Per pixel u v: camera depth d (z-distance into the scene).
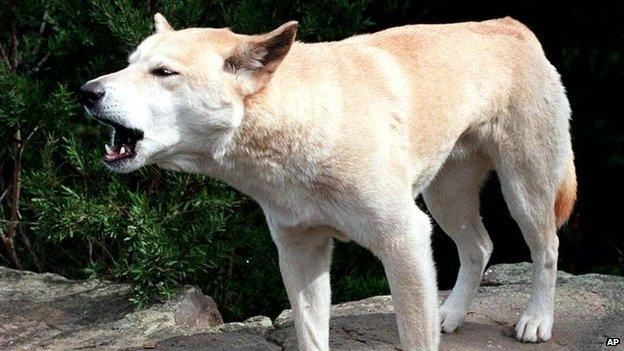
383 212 2.63
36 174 3.25
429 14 3.90
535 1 3.83
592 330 3.02
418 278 2.65
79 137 3.51
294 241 2.72
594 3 3.73
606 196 3.90
